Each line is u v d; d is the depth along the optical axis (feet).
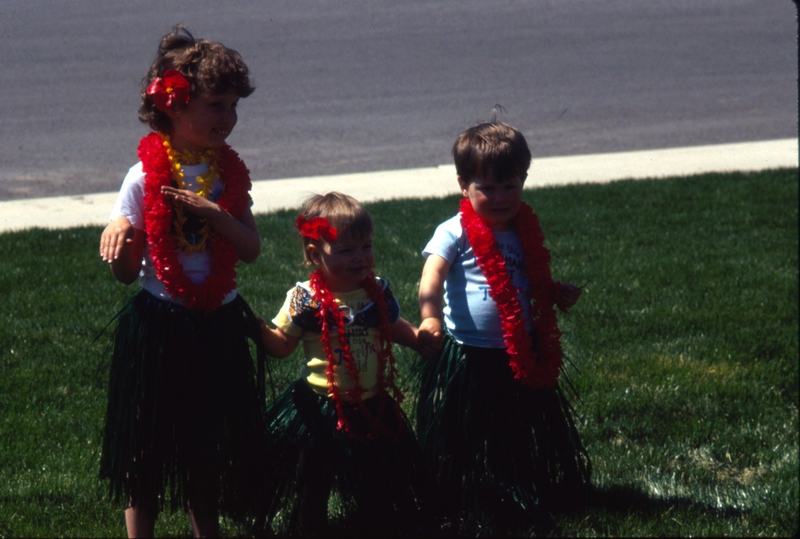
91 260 20.89
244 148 33.40
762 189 27.68
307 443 10.02
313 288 9.93
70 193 27.22
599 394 14.33
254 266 20.54
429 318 10.11
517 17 74.02
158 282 9.37
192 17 72.43
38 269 20.16
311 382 10.14
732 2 82.02
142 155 9.21
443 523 10.73
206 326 9.41
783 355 16.02
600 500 11.39
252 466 10.05
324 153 32.81
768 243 22.76
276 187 27.99
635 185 28.17
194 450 9.46
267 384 14.49
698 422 13.48
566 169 30.78
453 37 62.95
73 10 75.05
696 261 21.36
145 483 9.46
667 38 62.08
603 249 22.20
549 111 40.55
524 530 10.61
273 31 65.36
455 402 10.69
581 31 65.77
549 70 50.65
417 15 75.66
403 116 39.17
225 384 9.51
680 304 18.53
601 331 17.02
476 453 10.71
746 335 16.87
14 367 15.02
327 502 10.57
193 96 9.12
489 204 10.37
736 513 11.18
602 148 34.17
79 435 12.81
